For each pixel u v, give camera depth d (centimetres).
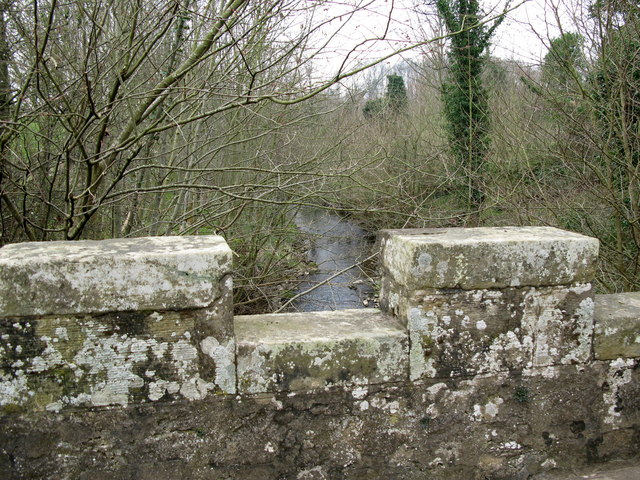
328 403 223
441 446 236
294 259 802
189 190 639
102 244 215
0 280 188
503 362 237
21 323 193
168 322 203
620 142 595
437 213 751
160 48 572
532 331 237
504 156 782
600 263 587
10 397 197
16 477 202
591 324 242
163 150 661
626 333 248
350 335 224
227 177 820
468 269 226
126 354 202
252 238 686
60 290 192
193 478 215
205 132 657
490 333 233
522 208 666
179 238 227
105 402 204
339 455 227
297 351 217
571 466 250
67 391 200
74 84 441
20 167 465
